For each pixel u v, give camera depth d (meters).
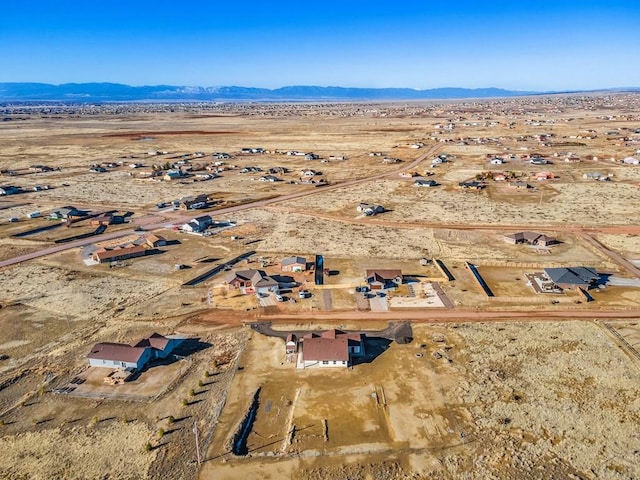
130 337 54.44
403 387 44.47
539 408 41.06
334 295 64.12
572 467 34.72
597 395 42.62
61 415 41.53
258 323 57.16
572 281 64.12
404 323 56.47
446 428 38.97
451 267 73.38
